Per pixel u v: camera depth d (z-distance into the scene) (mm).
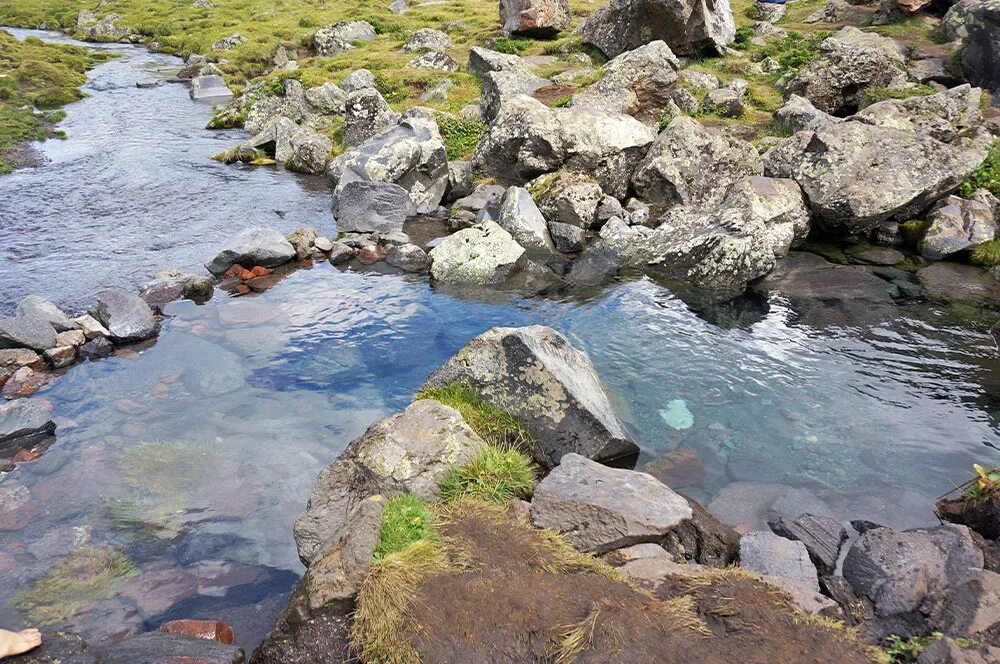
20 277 14227
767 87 26766
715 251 13703
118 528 7461
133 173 21984
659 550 6410
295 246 15477
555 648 5133
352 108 24062
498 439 8391
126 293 12266
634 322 12305
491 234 14680
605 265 15062
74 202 19141
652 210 17531
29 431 9086
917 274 14055
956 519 7258
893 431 8938
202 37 48188
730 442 8797
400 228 17438
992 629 5375
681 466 8312
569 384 8430
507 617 5359
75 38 54656
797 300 13102
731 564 6410
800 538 6879
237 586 6684
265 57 41000
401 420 7652
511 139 18625
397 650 5176
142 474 8336
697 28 29688
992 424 9031
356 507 6543
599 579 5820
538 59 31750
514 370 8586
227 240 16500
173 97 34781
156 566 6934
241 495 7969
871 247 15578
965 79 24875
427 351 11250
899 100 20859
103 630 6148
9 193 19688
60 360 10992
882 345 11242
